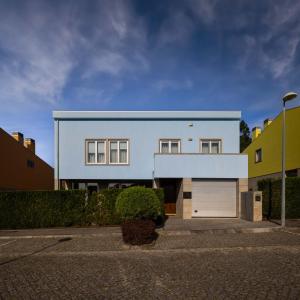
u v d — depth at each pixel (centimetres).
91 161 1766
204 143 1764
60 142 1761
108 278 627
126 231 973
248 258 765
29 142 2684
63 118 1761
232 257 782
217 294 513
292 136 1931
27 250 942
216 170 1573
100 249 931
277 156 2128
